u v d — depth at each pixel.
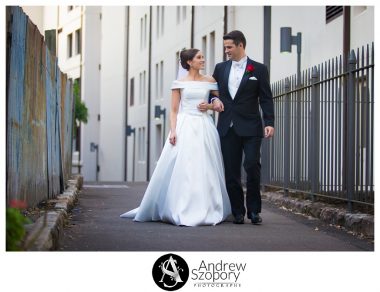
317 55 15.98
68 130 15.27
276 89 12.82
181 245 6.78
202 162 8.46
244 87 8.48
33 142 8.12
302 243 7.14
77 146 46.19
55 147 10.71
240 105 8.51
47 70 9.58
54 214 7.04
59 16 48.81
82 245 6.65
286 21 17.67
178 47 29.89
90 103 44.53
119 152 41.22
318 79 10.43
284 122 12.21
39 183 8.71
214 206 8.48
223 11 22.55
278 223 8.81
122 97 40.97
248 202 8.63
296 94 11.51
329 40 15.24
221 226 8.30
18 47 6.92
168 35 31.80
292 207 10.62
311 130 10.53
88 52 44.31
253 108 8.55
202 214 8.30
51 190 9.98
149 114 35.09
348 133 8.88
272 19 17.98
